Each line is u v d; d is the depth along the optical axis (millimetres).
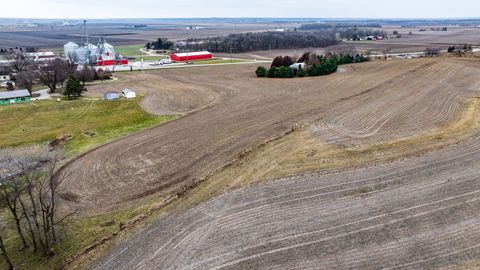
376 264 20641
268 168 31844
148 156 37781
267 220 24750
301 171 31000
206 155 36969
